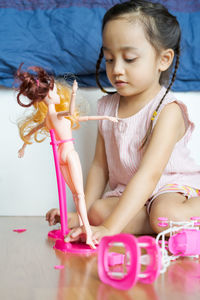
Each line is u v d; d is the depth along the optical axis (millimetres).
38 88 920
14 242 1002
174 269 758
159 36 1136
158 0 1380
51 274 710
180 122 1192
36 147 1423
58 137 941
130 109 1247
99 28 1348
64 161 932
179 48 1230
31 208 1434
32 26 1348
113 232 958
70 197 1438
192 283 664
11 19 1343
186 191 1187
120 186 1301
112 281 646
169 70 1274
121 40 1099
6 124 1408
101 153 1350
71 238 915
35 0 1365
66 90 1048
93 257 848
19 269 745
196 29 1380
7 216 1424
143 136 1197
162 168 1109
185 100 1443
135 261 609
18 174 1426
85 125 1446
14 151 1418
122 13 1117
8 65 1316
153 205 1117
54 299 580
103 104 1340
